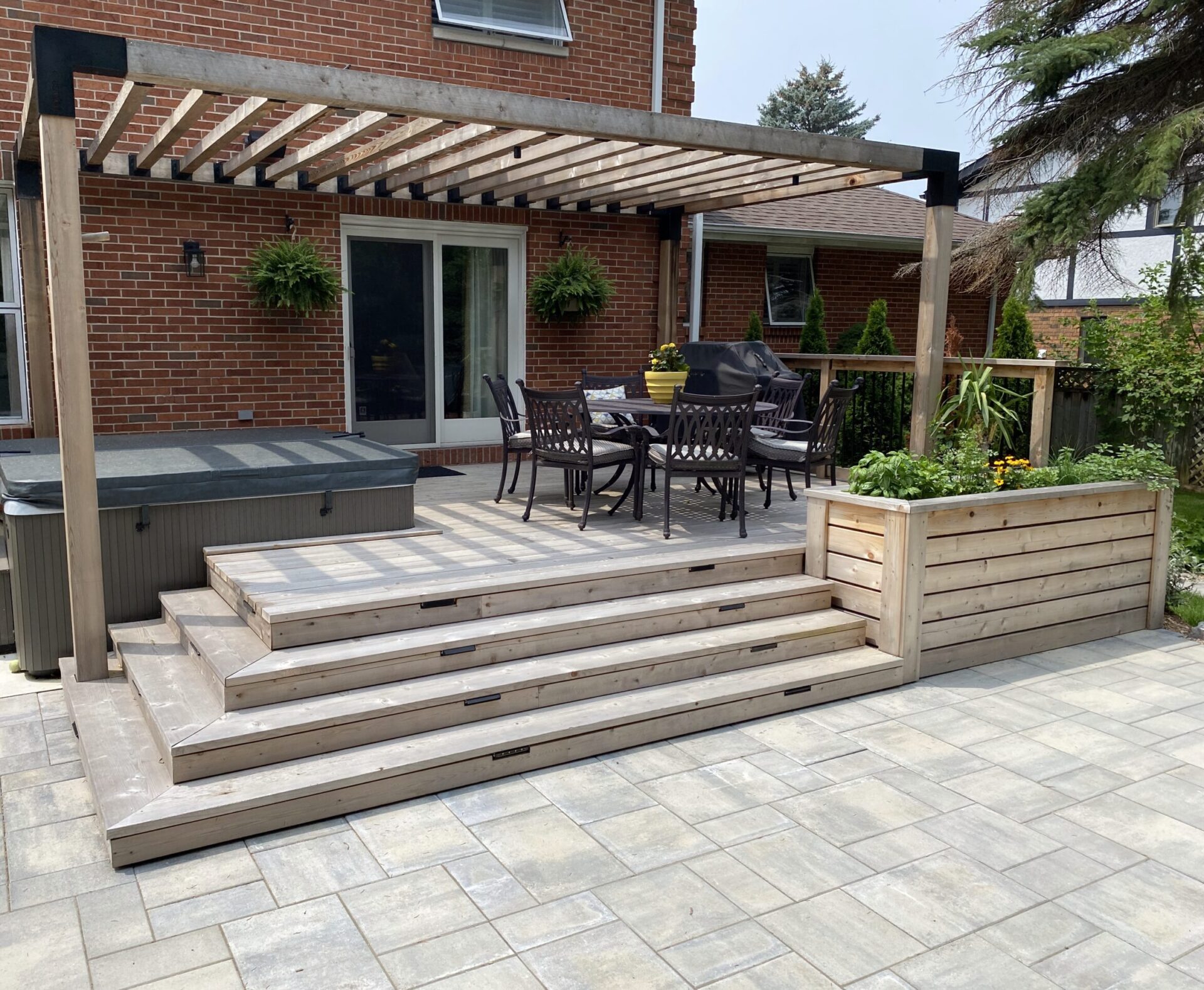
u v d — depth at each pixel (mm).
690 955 2586
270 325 7270
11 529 4391
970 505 4719
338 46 7215
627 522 5910
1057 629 5273
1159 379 7453
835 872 3016
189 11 6668
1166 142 7051
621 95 8555
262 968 2510
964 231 13930
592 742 3803
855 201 13125
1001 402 7227
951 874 3016
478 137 5418
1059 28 8516
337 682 3693
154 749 3473
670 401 6195
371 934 2658
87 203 6516
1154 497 5582
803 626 4656
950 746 3969
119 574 4668
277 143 5637
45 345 6434
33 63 3572
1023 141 8852
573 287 7992
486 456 8492
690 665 4281
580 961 2555
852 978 2506
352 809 3320
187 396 7023
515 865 3018
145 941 2617
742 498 5449
